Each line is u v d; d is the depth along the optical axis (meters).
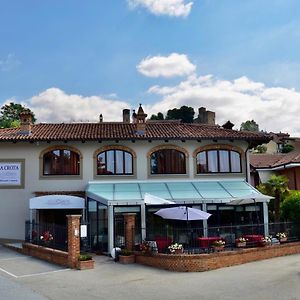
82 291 18.02
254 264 25.09
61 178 33.88
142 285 19.30
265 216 32.12
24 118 34.56
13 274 21.95
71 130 36.31
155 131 36.25
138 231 29.69
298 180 42.91
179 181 34.53
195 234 26.73
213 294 17.12
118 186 33.06
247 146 36.03
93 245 30.41
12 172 33.84
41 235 29.00
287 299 15.84
